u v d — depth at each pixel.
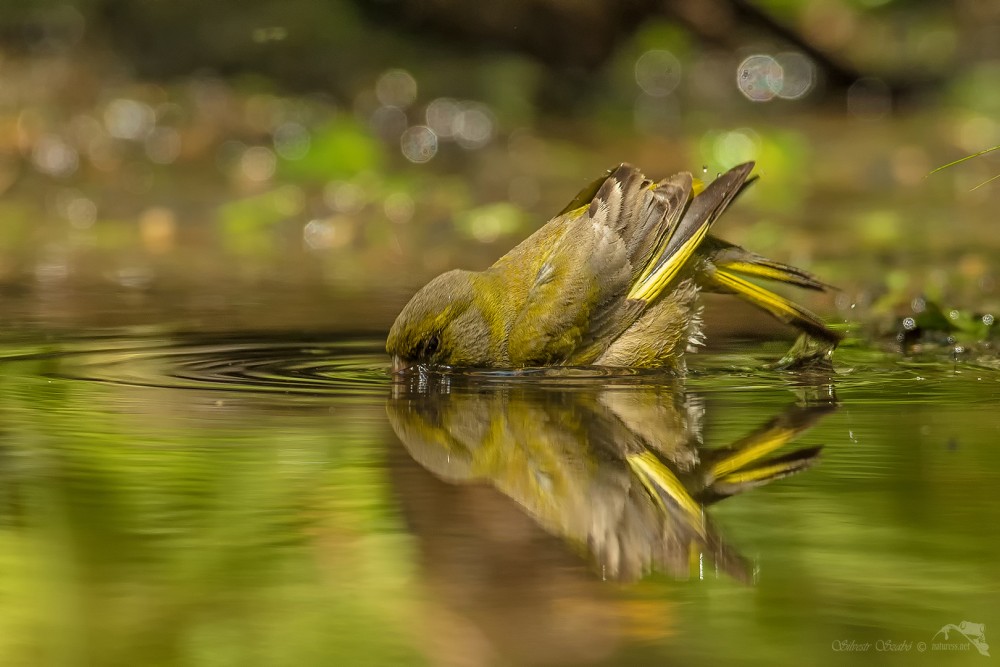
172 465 7.94
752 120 29.02
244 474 7.78
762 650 5.46
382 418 9.22
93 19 26.50
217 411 9.38
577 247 11.16
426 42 27.86
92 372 10.77
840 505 7.19
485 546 6.64
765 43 30.83
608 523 6.95
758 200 22.48
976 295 14.70
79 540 6.73
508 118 26.64
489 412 9.42
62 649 5.64
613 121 27.86
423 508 7.16
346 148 23.52
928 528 6.80
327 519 7.00
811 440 8.56
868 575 6.22
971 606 5.86
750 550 6.57
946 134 27.72
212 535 6.79
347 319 13.38
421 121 26.14
